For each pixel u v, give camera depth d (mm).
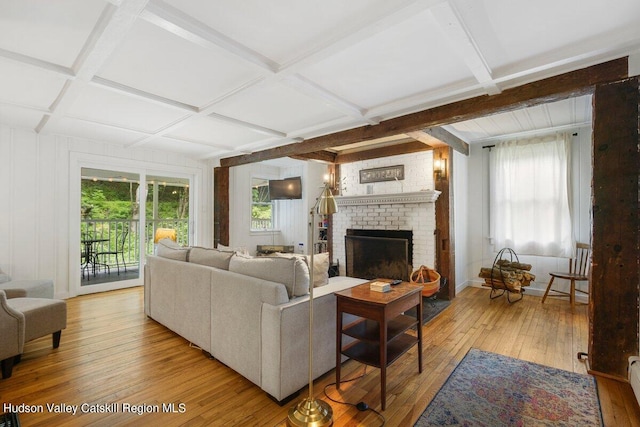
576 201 4172
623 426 1704
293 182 6422
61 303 2643
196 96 2650
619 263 2107
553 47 1916
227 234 5789
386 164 5031
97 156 4434
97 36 1746
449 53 1979
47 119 3371
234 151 4957
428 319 3453
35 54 1995
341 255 5527
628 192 2055
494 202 4777
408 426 1722
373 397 2000
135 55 1988
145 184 4977
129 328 3168
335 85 2441
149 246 5090
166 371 2312
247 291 2145
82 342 2809
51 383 2127
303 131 3730
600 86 2107
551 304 4020
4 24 1677
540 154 4375
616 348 2143
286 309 1937
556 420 1760
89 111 3068
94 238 4539
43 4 1519
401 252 4598
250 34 1761
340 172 5621
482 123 3971
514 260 4582
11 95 2703
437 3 1461
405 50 1941
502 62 2090
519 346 2756
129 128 3662
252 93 2551
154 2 1478
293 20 1638
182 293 2842
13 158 3777
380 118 3229
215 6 1527
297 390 2023
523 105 2455
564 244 4172
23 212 3854
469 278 5113
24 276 3857
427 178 4613
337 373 2104
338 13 1583
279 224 7152
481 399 1968
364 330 2141
